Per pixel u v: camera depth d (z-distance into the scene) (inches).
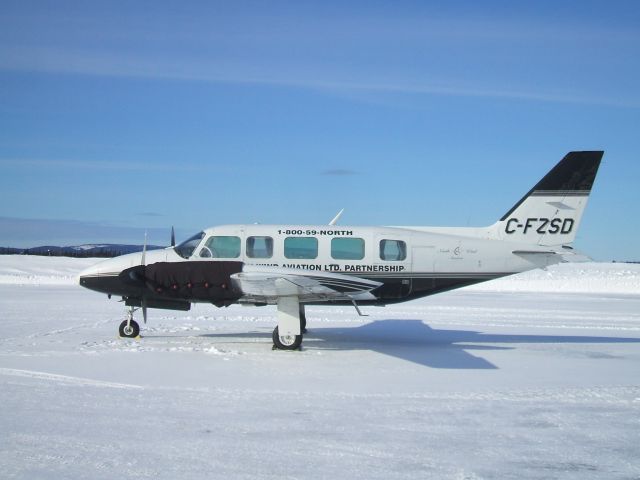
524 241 537.3
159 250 513.3
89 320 646.5
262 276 419.8
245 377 360.2
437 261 521.7
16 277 1472.7
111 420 261.9
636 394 329.1
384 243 516.7
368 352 468.8
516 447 237.1
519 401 311.6
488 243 529.7
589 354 477.1
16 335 516.7
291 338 464.1
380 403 303.1
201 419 266.7
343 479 200.8
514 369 404.2
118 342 481.4
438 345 521.0
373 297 468.1
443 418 277.3
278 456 221.6
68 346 455.5
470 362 430.0
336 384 346.0
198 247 508.4
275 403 298.4
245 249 509.7
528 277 1926.7
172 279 463.5
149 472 202.8
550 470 212.2
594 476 206.8
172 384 335.9
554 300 1147.9
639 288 1544.0
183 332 564.4
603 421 275.7
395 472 208.2
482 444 240.4
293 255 510.3
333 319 735.1
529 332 632.4
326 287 436.8
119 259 504.1
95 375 354.0
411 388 339.3
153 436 241.3
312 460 218.4
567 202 536.7
